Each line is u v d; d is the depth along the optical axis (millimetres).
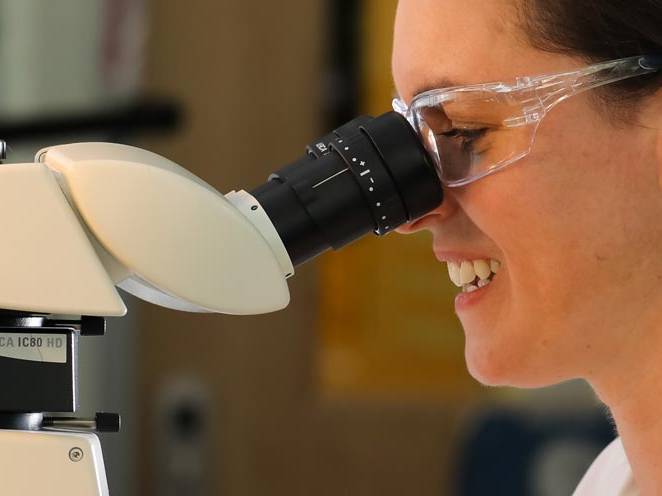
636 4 1313
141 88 3340
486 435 3254
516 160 1350
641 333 1393
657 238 1350
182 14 3479
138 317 3580
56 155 1209
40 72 3143
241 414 3627
